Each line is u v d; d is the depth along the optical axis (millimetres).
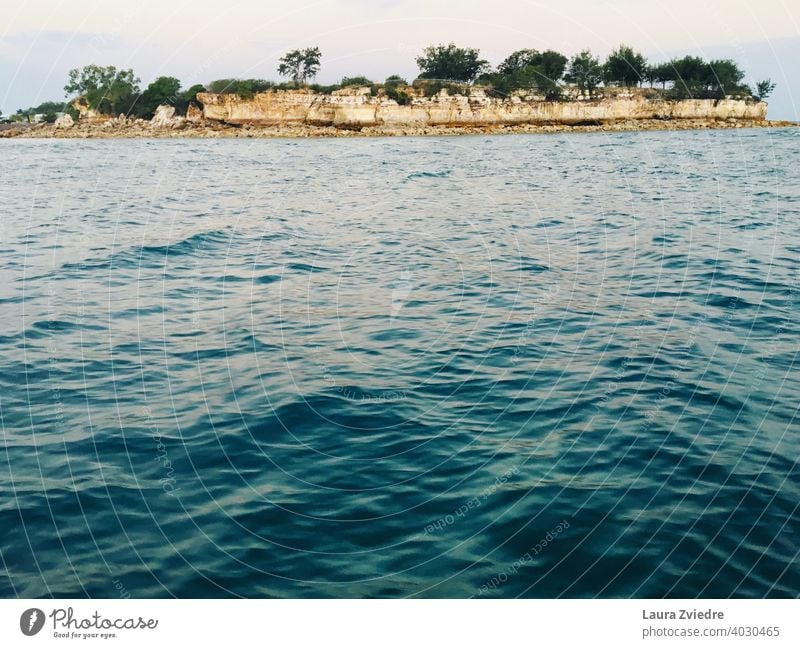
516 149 43469
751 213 19484
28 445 6516
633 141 51312
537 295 11477
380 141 53219
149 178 30250
